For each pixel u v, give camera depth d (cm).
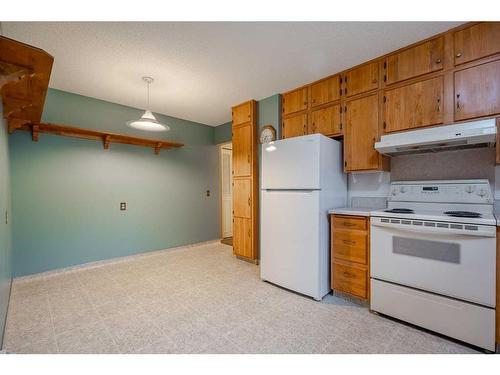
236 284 278
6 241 211
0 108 176
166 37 205
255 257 351
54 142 311
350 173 285
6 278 209
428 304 182
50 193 307
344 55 236
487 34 184
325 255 246
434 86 207
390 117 231
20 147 287
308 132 296
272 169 273
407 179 245
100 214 347
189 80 287
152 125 272
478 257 161
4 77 148
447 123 200
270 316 208
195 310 219
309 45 219
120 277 299
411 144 201
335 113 271
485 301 159
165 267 338
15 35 199
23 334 181
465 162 213
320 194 237
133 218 381
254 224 351
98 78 280
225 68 259
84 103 333
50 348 166
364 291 222
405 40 212
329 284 253
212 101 356
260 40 211
